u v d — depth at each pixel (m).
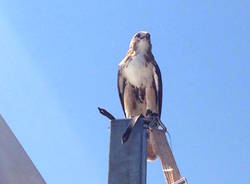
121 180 5.27
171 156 6.15
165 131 6.30
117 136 5.48
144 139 5.43
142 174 5.26
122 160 5.35
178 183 5.83
